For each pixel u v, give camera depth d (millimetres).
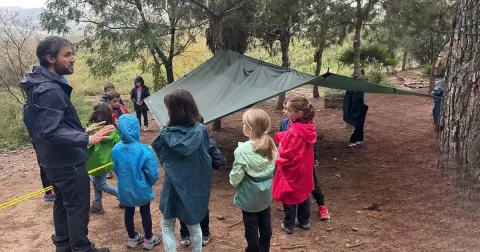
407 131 7418
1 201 5066
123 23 7965
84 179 3090
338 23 9109
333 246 3568
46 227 4262
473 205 3982
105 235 3990
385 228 3812
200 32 8742
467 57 4223
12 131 8602
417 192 4539
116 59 8625
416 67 17250
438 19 8680
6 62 10133
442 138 4598
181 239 3678
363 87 5262
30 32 10141
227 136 8141
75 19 8016
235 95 5457
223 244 3723
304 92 13461
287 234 3836
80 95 12047
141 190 3475
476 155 4230
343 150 6539
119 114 6059
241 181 3158
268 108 10938
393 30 9008
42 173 4812
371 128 7859
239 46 8344
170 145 2893
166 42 8688
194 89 6070
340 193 4758
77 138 2789
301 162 3656
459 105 4340
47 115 2730
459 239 3490
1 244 3912
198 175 3051
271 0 7750
